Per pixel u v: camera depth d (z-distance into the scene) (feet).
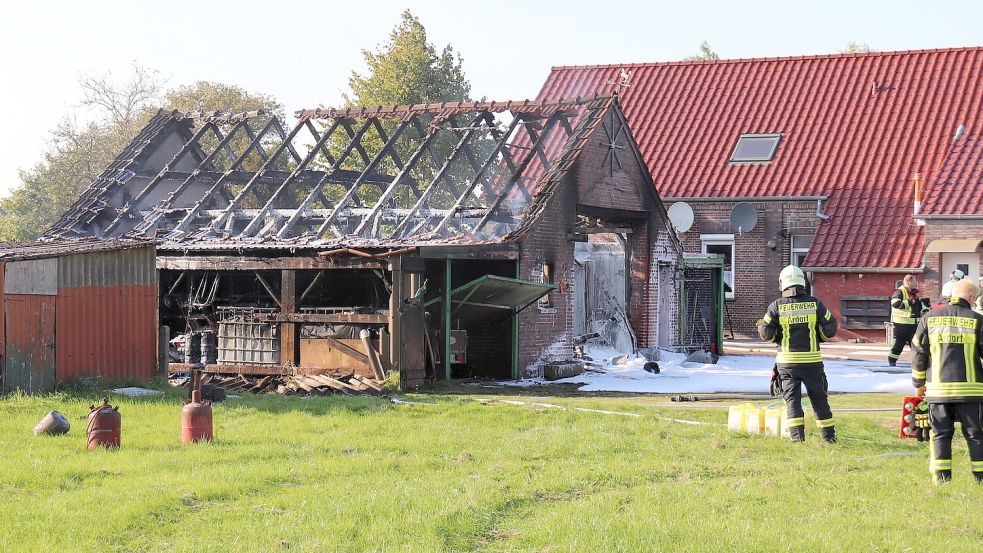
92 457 39.86
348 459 39.78
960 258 107.04
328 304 83.66
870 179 120.67
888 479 35.63
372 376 73.26
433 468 38.73
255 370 77.56
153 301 70.74
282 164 165.48
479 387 72.84
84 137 201.98
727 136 130.41
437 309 76.43
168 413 53.26
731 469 38.06
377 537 27.71
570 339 85.66
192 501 32.37
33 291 61.82
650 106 138.00
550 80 147.64
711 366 89.56
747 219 119.96
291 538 27.89
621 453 42.04
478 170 93.04
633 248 96.37
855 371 80.94
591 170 88.17
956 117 124.36
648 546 26.45
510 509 31.91
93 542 27.58
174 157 106.93
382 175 104.94
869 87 131.34
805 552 25.84
